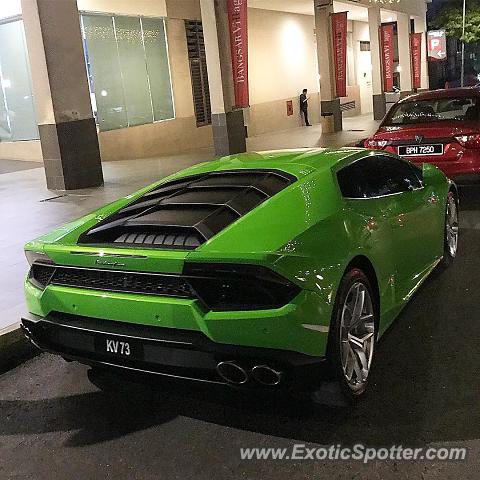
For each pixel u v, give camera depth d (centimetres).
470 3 4588
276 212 339
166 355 311
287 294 293
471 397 347
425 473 283
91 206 945
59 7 1075
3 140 1697
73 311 341
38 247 357
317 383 306
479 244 662
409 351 413
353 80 3319
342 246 334
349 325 336
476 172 771
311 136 2009
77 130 1112
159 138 1861
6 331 448
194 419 347
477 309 479
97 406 372
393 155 489
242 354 292
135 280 321
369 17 2562
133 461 311
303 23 2738
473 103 842
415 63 3130
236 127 1476
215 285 300
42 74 1073
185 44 1972
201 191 394
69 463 314
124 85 1728
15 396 396
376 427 324
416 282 462
